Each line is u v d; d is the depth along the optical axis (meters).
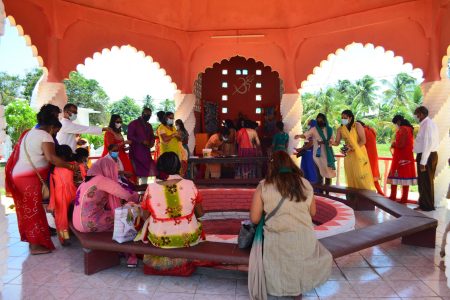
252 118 11.99
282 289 3.26
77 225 4.08
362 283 3.71
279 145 9.07
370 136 7.60
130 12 8.54
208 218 6.69
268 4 9.21
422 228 4.43
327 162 7.48
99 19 8.05
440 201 7.06
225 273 3.94
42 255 4.48
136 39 8.87
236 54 9.74
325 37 8.90
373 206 6.81
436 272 3.96
